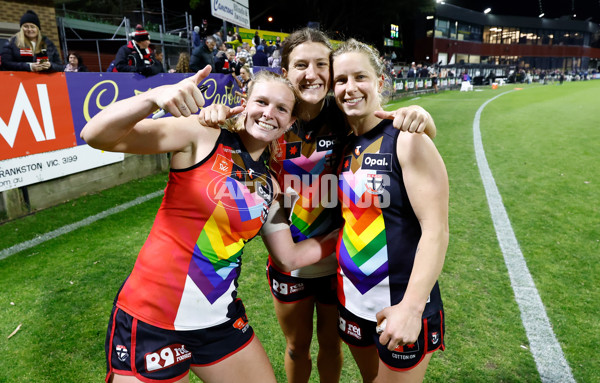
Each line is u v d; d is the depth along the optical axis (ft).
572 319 8.25
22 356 7.13
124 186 16.81
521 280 9.77
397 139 4.20
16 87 11.95
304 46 4.93
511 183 17.80
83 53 43.73
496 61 163.22
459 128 32.94
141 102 3.56
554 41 173.78
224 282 4.38
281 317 6.08
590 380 6.62
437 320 4.55
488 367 6.92
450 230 12.78
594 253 11.15
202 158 4.12
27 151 12.57
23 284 9.41
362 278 4.67
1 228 12.19
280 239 5.04
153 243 4.30
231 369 4.49
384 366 4.62
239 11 29.94
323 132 5.39
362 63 4.32
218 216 4.16
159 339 4.12
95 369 6.85
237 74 25.49
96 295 9.02
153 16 51.60
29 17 13.64
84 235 12.05
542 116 39.96
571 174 18.99
